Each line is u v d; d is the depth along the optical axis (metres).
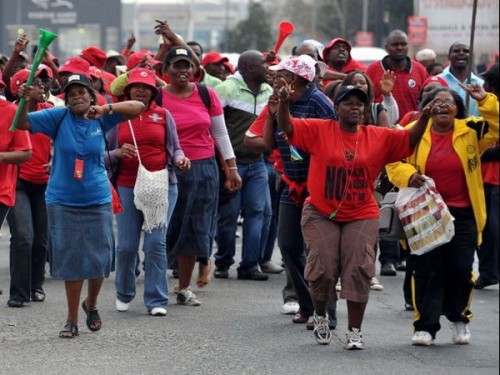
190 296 18.83
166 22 20.95
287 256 16.86
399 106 23.73
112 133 17.67
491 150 20.25
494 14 39.03
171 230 18.94
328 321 16.00
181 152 17.83
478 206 15.84
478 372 14.24
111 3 118.00
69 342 15.65
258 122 16.84
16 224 18.25
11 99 20.31
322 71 19.94
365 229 15.23
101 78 21.72
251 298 19.64
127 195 17.72
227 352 15.20
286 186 16.58
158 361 14.62
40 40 15.28
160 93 18.92
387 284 21.44
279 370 14.23
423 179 15.71
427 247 15.52
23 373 13.89
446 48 39.66
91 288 16.20
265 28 119.50
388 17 86.56
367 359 14.92
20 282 18.27
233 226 21.70
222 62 25.34
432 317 15.77
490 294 20.70
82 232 15.77
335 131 15.26
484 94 15.53
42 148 18.55
